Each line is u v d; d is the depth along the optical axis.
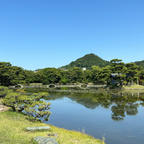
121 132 22.00
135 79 96.94
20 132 16.11
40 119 25.53
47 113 22.92
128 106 40.19
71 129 23.11
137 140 19.08
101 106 40.75
